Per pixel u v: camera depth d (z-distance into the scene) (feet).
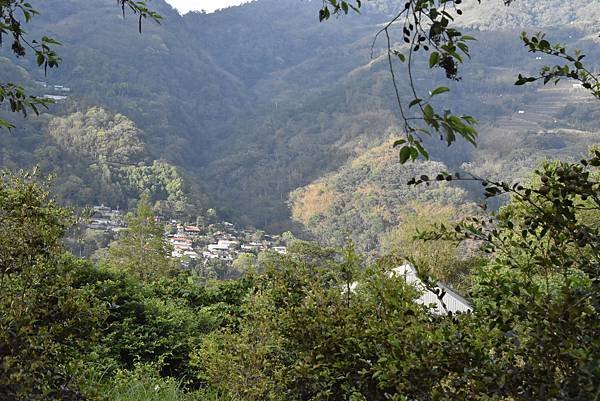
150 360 26.99
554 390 4.49
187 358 27.58
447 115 4.09
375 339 7.28
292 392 10.87
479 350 5.05
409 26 4.56
